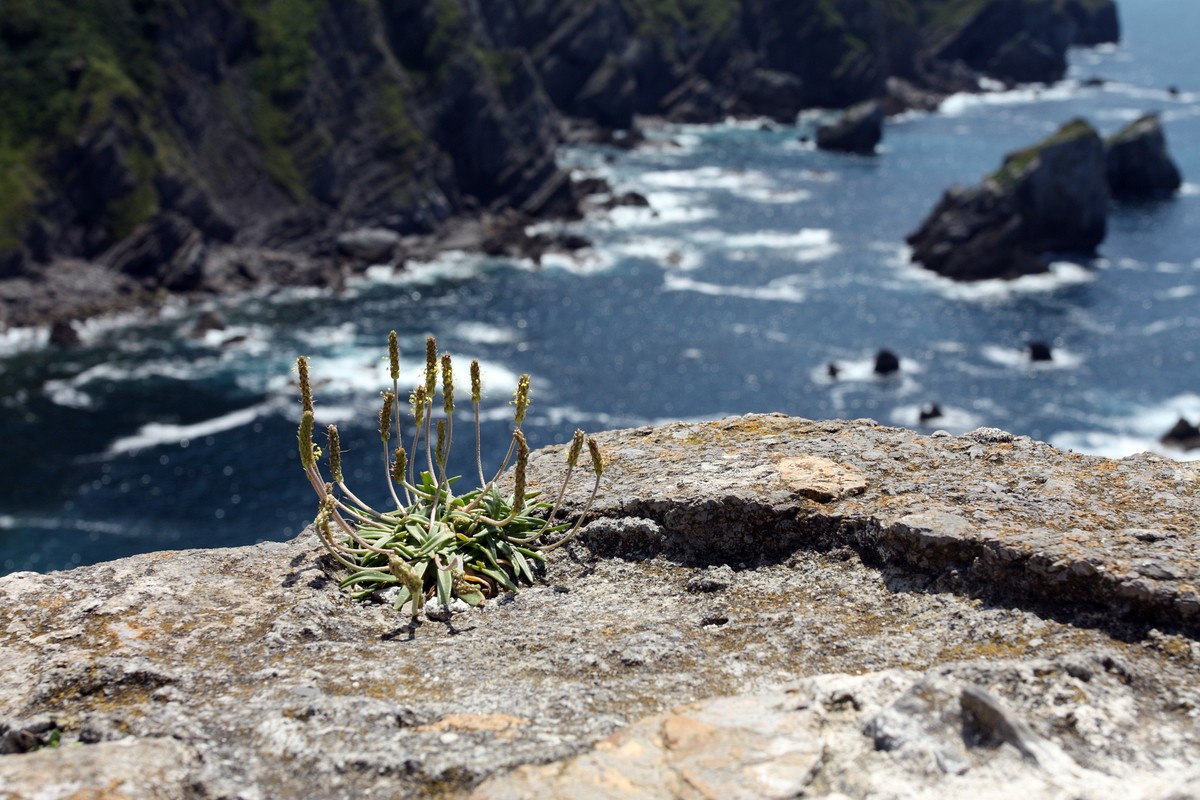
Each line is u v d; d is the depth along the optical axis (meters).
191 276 87.88
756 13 181.62
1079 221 102.69
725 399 69.56
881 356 73.56
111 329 78.00
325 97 110.50
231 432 61.72
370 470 56.88
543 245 101.19
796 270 97.12
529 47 153.62
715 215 115.19
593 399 68.75
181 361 72.38
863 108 149.75
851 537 7.77
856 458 8.76
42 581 7.88
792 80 175.50
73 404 65.12
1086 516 7.46
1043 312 86.88
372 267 96.12
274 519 52.69
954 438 9.16
